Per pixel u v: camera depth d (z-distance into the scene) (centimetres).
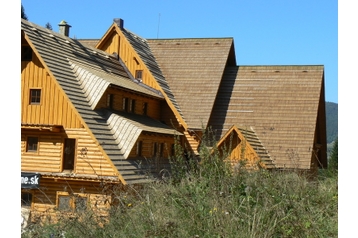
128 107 2616
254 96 3091
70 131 2206
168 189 1100
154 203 1069
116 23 3097
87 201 1194
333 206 1035
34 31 2373
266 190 1027
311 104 2945
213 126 2958
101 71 2669
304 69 3173
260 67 3269
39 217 1105
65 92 2192
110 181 2048
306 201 1035
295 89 3067
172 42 3438
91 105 2288
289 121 2878
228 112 3028
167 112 2955
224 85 3212
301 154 2669
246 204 976
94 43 3503
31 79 2306
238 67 3325
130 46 3042
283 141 2759
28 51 2344
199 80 3125
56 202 2166
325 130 3219
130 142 2225
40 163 2245
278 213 927
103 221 1026
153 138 2498
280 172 1217
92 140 2158
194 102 2980
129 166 2155
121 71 2994
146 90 2845
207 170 1131
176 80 3150
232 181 1073
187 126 2827
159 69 3228
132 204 1123
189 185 1086
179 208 1002
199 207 969
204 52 3322
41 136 2258
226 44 3341
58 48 2450
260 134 2828
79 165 2166
